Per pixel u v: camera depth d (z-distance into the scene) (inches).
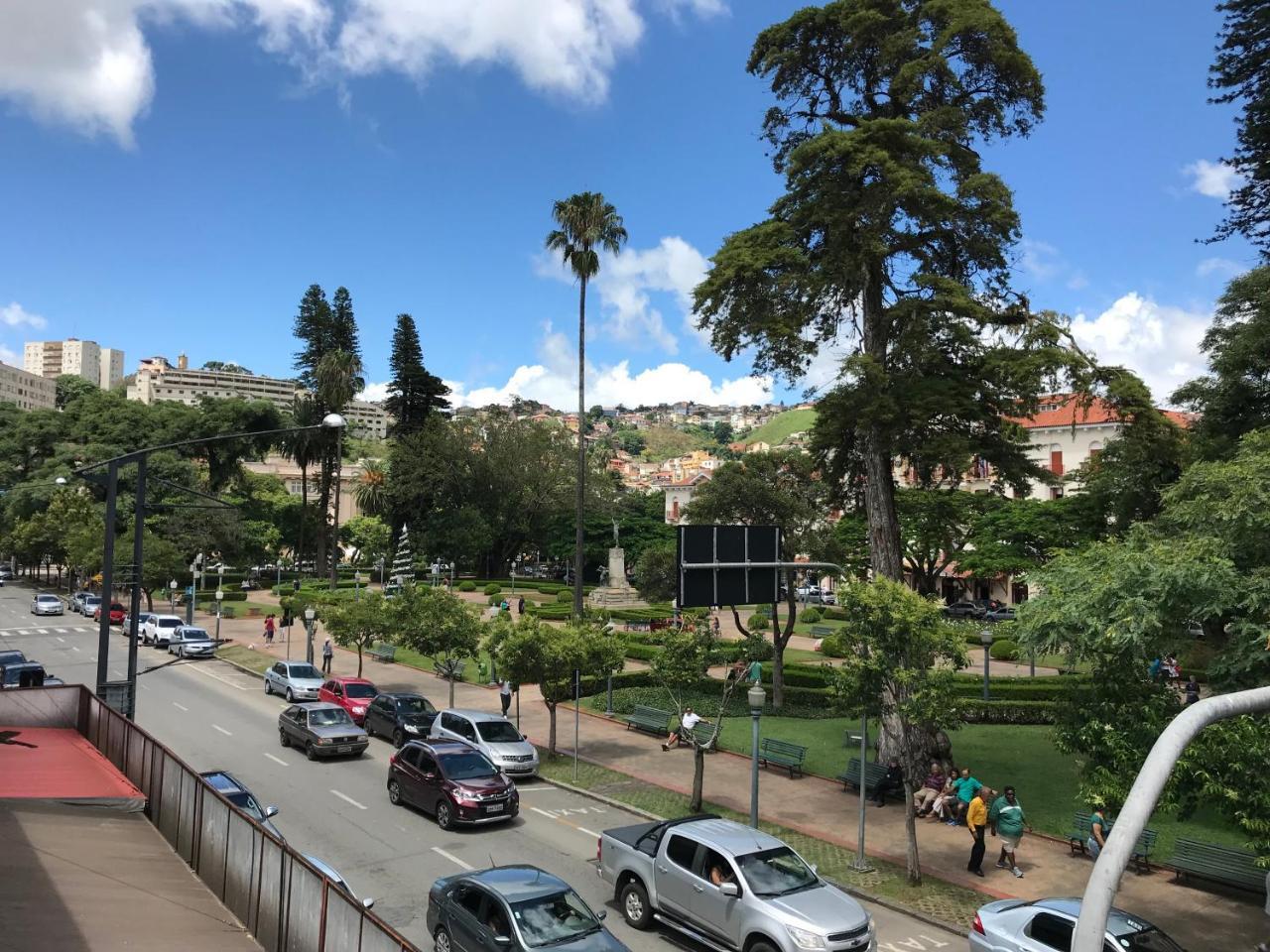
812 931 428.8
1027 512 1882.4
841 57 903.7
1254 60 1040.8
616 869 541.6
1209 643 697.6
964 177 867.4
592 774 889.5
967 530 1961.1
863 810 634.2
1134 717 500.1
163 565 2086.6
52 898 362.6
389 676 1476.4
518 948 391.2
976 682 1267.2
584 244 1668.3
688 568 601.9
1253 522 564.7
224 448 3166.8
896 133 820.0
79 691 692.1
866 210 824.3
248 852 395.9
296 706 981.8
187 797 471.2
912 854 603.2
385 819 721.0
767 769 922.1
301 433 3152.1
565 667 916.6
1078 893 584.7
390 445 3545.8
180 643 1640.0
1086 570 596.4
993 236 856.9
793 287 872.9
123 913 365.7
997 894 585.0
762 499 1226.6
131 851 459.8
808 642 1961.1
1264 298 1029.2
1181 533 660.7
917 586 2128.4
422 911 525.7
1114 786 483.2
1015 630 617.3
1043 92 860.0
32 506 2999.5
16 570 3801.7
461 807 684.7
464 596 2815.0
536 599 2795.3
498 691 1347.2
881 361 877.8
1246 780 421.1
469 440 3346.5
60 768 572.4
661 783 858.8
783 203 915.4
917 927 536.7
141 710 1149.1
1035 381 776.9
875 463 894.4
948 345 857.5
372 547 3654.0
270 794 784.9
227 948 356.8
